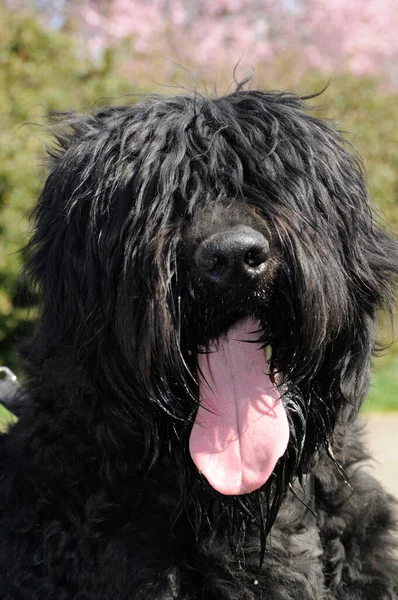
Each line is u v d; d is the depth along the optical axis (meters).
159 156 0.87
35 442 0.89
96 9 5.38
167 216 0.83
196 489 0.85
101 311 0.86
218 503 0.86
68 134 0.97
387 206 3.26
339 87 3.38
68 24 3.94
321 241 0.85
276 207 0.84
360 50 5.79
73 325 0.88
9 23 2.86
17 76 2.82
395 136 3.36
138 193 0.85
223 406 0.86
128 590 0.83
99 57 3.05
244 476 0.83
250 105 0.92
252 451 0.83
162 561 0.84
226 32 5.57
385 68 5.98
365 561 0.88
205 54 5.29
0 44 2.82
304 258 0.83
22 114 2.69
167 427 0.86
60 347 0.89
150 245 0.82
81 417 0.87
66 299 0.88
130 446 0.86
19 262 2.51
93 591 0.84
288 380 0.86
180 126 0.88
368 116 3.36
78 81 2.95
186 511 0.85
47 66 2.87
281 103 0.93
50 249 0.89
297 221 0.84
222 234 0.80
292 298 0.83
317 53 5.78
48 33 2.92
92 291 0.86
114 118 0.92
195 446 0.84
